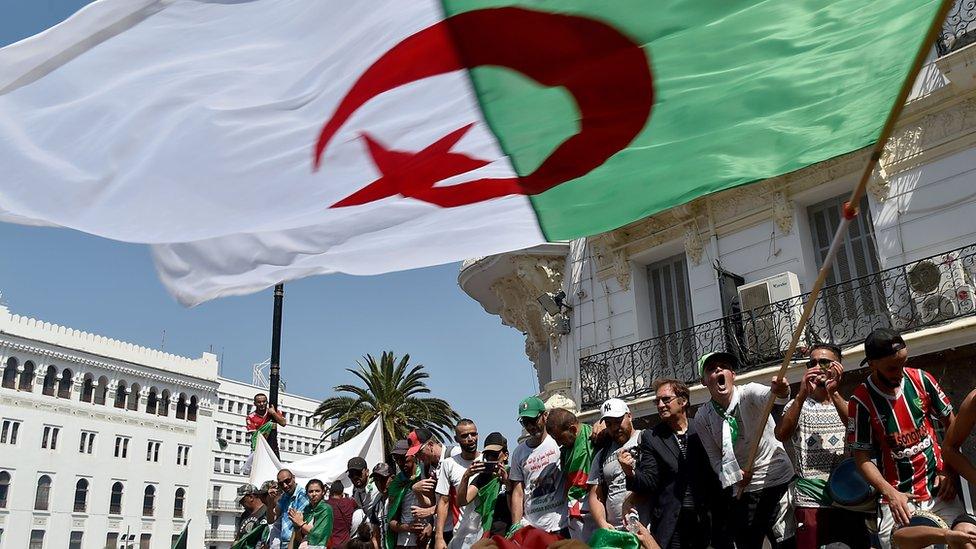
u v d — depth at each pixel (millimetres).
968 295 11328
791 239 13828
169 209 3971
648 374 15492
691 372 14859
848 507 4672
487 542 1602
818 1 3758
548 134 3953
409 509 8359
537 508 6512
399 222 4324
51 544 60312
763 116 3871
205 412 75000
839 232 3426
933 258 11898
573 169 4121
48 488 61281
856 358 12172
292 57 3742
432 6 3623
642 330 16031
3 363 59906
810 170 13602
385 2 3629
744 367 13734
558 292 17797
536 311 19203
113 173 3889
